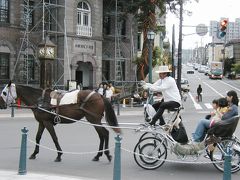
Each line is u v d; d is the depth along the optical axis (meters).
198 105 40.41
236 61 116.62
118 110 28.53
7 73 35.69
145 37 41.72
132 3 41.72
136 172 10.91
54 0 37.62
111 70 44.09
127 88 41.59
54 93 12.07
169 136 11.02
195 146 10.76
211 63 93.19
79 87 34.09
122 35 45.41
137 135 17.47
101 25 40.00
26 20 36.28
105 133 12.01
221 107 11.42
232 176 10.66
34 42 37.06
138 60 42.22
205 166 11.79
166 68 11.36
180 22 41.66
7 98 12.20
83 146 14.62
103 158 12.62
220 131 10.66
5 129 19.12
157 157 11.16
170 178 10.33
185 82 60.84
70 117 11.94
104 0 43.62
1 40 35.16
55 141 11.98
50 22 38.00
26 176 9.91
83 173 10.63
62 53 36.81
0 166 11.24
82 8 38.47
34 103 12.12
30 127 20.02
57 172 10.70
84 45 38.19
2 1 35.47
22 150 10.11
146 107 11.63
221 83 77.94
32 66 37.12
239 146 10.88
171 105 11.13
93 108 11.88
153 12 41.72
